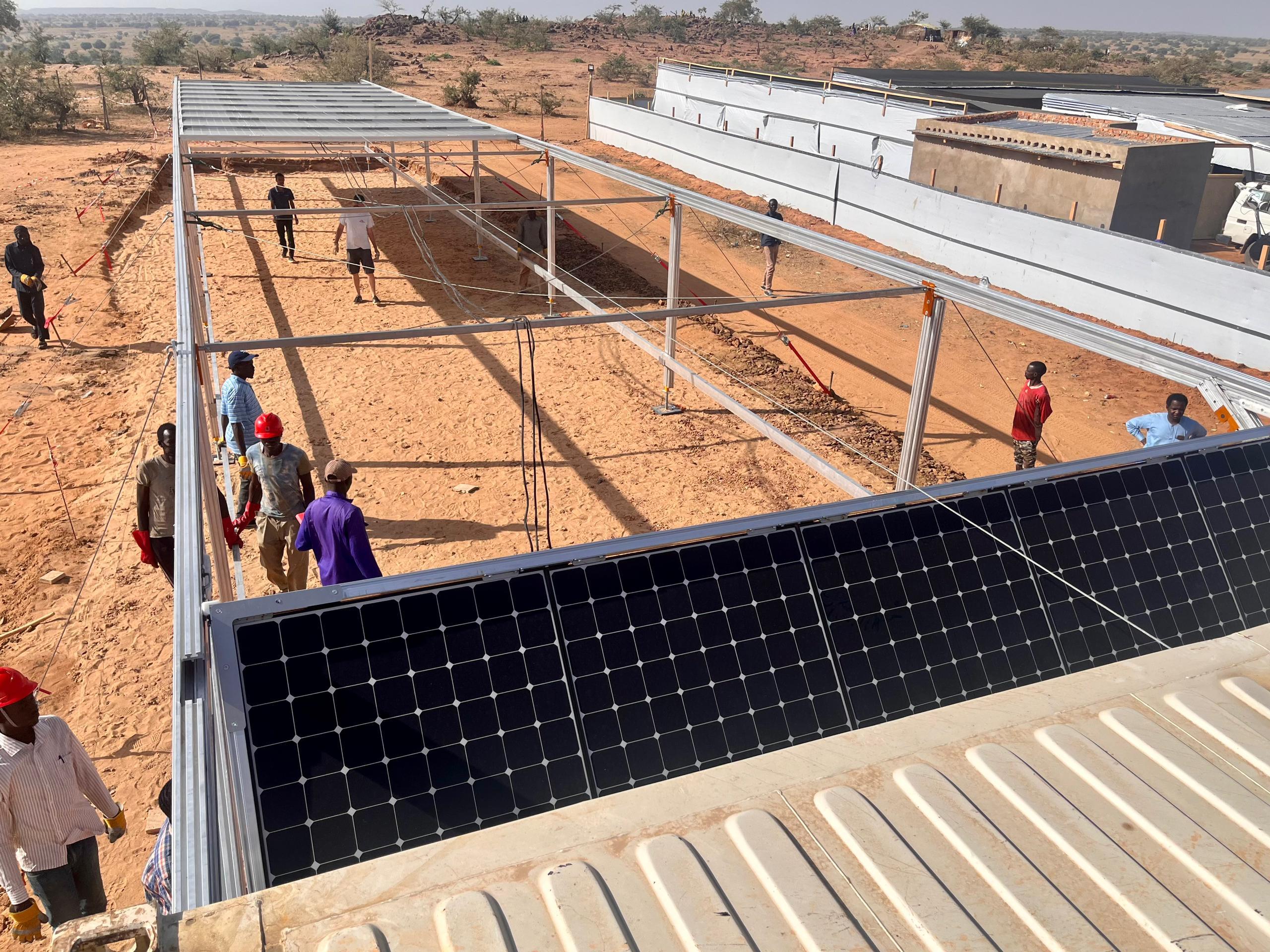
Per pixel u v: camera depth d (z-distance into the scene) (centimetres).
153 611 772
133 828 568
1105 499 453
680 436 1123
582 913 185
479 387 1247
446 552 868
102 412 1148
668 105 3603
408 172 2809
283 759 310
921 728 249
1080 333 614
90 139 3134
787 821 215
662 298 1678
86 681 689
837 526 405
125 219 2069
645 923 185
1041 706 259
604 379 1295
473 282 1756
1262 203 1888
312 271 1781
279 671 320
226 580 652
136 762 616
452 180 2720
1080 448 1111
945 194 1850
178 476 479
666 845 206
